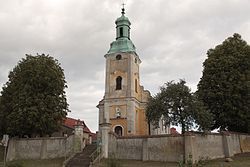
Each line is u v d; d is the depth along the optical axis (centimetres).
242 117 4331
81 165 3544
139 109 6059
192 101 3981
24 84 4562
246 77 4441
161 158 3794
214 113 4488
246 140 4353
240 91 4412
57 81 4725
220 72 4559
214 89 4525
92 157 3725
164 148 3806
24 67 4716
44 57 4909
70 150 4141
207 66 4731
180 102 3972
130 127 5625
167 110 4006
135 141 3978
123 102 5806
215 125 4609
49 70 4703
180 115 3938
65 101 4809
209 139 3888
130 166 3512
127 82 5897
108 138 4081
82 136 4216
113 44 6238
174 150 3744
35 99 4422
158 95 4156
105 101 5909
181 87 4069
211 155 3834
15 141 4434
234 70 4494
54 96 4612
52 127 4488
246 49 4669
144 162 3759
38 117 4350
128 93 5825
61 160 3984
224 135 4059
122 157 3978
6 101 4650
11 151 4400
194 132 3797
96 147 4175
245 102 4372
